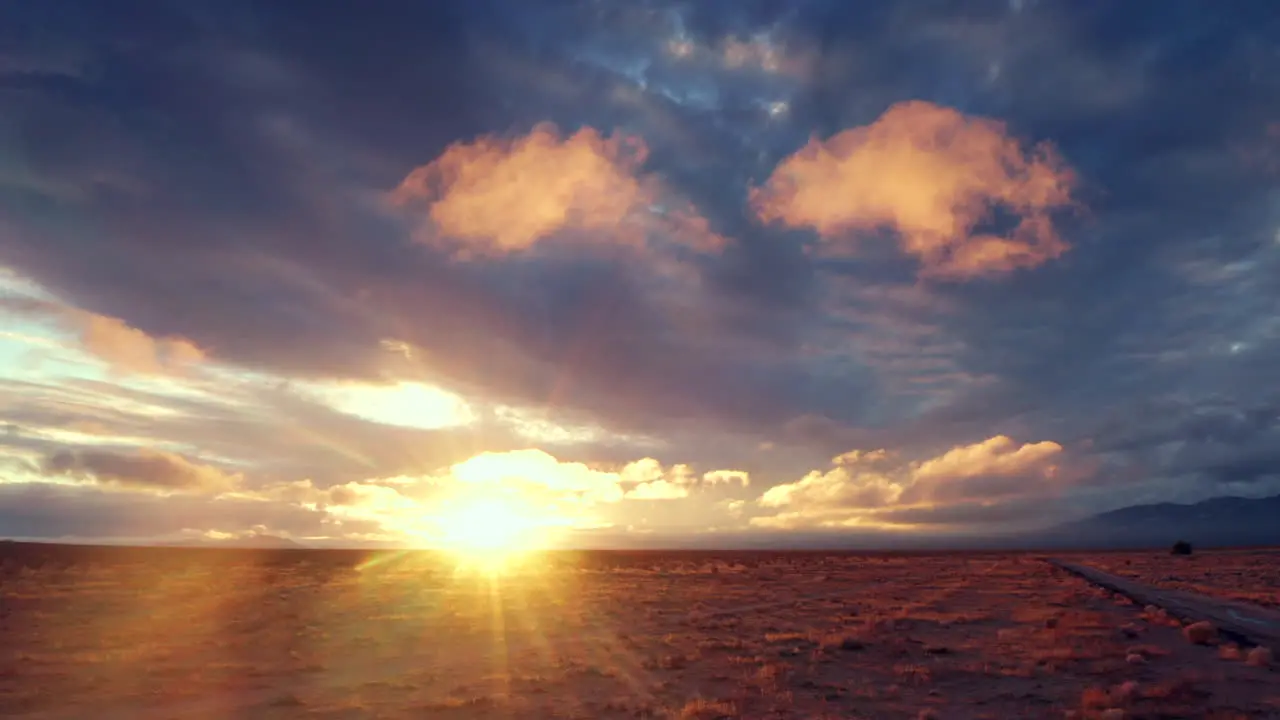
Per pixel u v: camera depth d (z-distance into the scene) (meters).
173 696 19.17
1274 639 25.12
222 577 60.19
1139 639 26.36
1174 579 57.56
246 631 30.78
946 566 84.31
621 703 17.45
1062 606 38.00
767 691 18.88
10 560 76.06
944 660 22.70
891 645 25.06
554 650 25.73
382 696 18.97
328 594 46.34
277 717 16.95
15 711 17.81
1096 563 88.88
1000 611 36.06
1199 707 16.39
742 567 80.56
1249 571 68.38
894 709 17.05
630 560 105.00
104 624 32.31
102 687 20.25
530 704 17.77
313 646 27.08
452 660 24.14
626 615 35.41
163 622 32.91
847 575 65.19
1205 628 25.91
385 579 59.31
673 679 20.53
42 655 24.92
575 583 55.59
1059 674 20.50
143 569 69.06
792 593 46.62
